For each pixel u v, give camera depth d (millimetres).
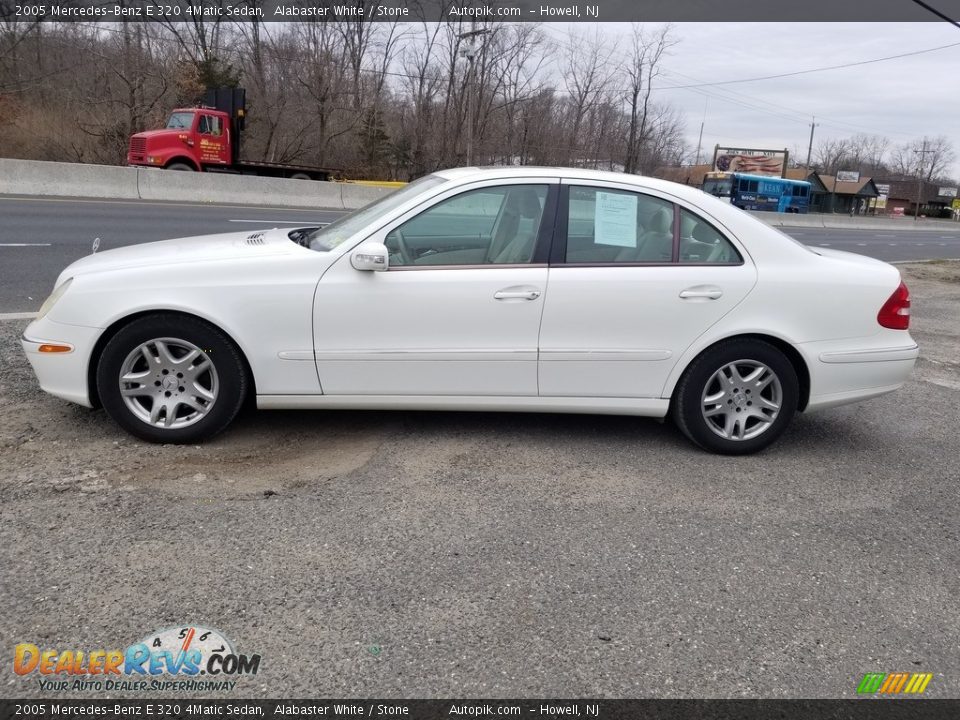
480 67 39469
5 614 2594
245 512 3367
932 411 5512
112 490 3484
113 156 30469
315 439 4238
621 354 4113
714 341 4156
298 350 3955
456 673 2451
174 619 2625
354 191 23656
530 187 4129
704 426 4277
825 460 4414
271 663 2451
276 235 4621
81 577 2816
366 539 3203
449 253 4074
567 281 4027
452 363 4047
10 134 29328
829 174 109188
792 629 2773
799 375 4383
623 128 46875
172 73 31703
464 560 3090
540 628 2691
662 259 4152
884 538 3486
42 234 11500
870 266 4414
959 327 9211
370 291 3928
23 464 3689
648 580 3025
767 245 4238
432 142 40219
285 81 36281
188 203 19844
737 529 3494
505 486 3785
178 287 3840
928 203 99062
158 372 3936
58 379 3924
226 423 4043
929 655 2674
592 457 4219
